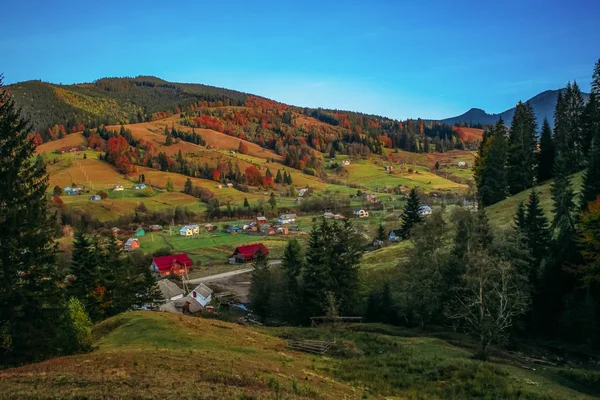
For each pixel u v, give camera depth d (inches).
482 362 1353.3
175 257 4845.0
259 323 2785.4
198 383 867.4
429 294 1935.3
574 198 2694.4
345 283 2470.5
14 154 1185.4
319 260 2493.8
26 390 748.0
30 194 1208.2
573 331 1779.0
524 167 3772.1
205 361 1102.4
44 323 1198.9
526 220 2166.6
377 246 4537.4
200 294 3351.4
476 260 1550.2
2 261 1136.8
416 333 1963.6
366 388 1115.3
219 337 1565.0
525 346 1787.6
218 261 5226.4
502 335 1552.7
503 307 1589.6
